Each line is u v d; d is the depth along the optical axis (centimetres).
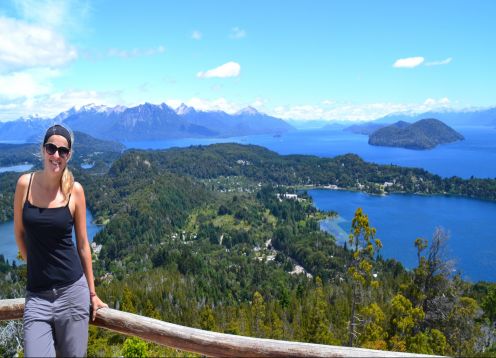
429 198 19288
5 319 493
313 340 3303
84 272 422
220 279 9994
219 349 405
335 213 15800
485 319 2977
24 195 380
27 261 393
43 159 386
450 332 2283
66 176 383
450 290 2381
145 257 12769
